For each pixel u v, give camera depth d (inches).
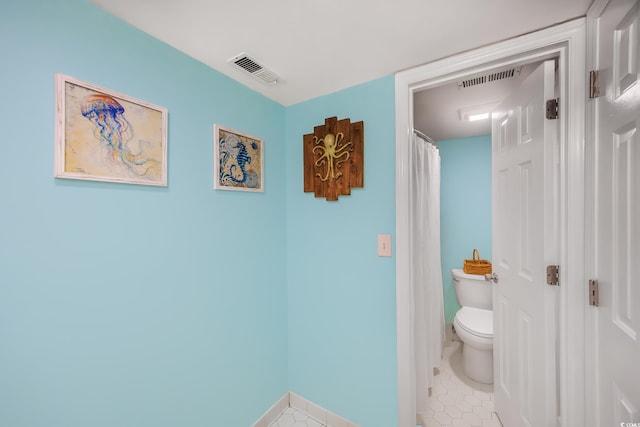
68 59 31.9
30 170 29.2
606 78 32.5
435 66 48.1
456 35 41.1
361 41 42.4
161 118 40.9
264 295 61.3
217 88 50.4
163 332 42.1
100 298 34.9
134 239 38.4
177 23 37.7
